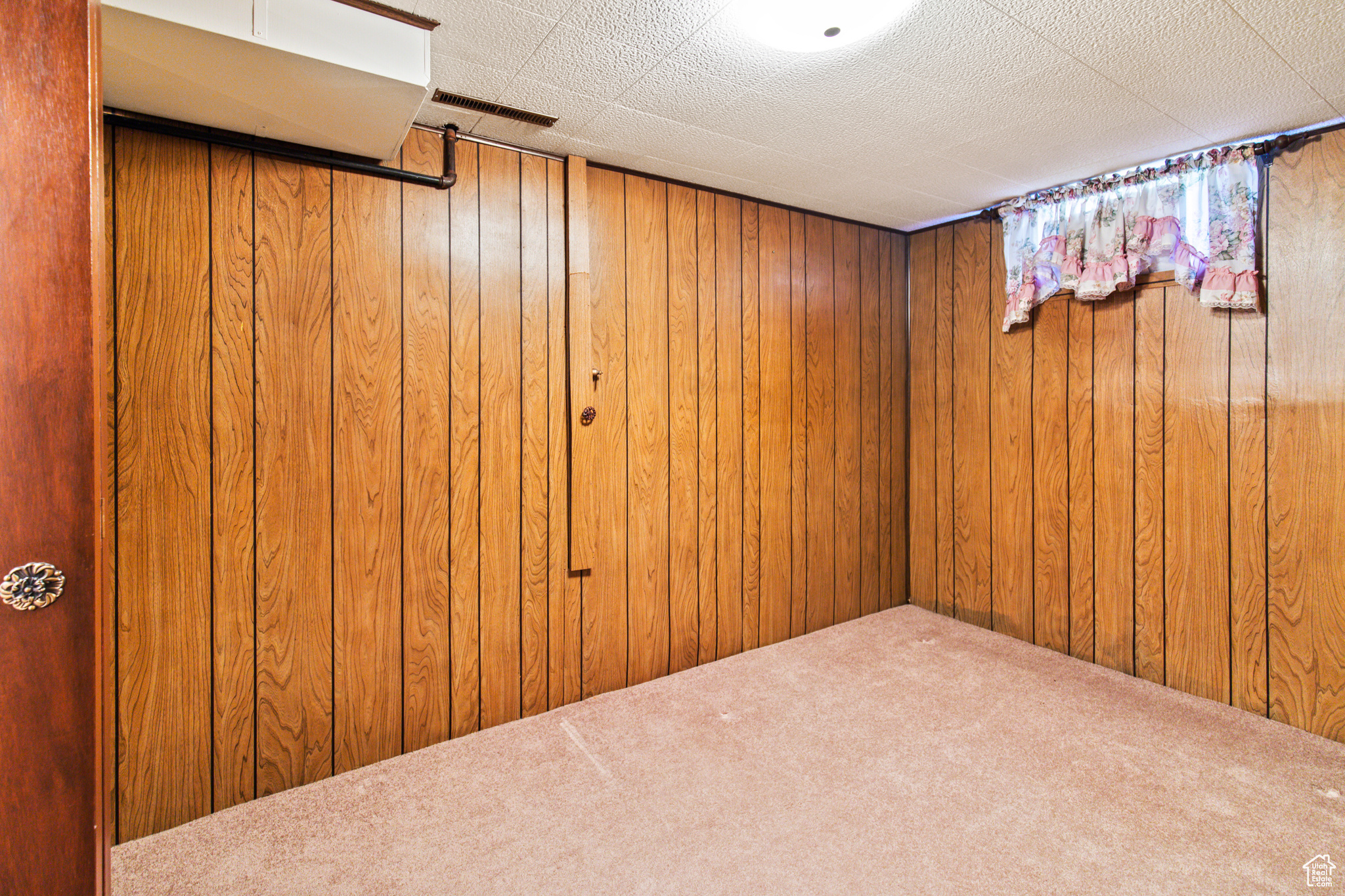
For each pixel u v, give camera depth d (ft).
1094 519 10.00
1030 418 10.80
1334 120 7.44
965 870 5.64
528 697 8.41
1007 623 11.27
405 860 5.83
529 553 8.34
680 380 9.64
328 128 6.25
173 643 6.28
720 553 10.18
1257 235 8.09
